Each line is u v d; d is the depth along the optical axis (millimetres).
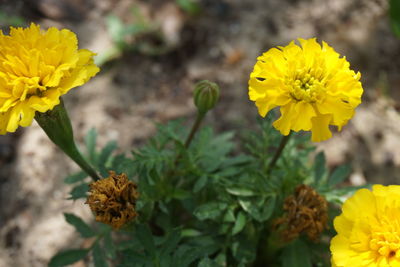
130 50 619
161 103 597
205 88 458
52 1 628
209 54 622
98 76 605
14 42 408
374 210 409
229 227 476
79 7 637
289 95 413
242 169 484
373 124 588
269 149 560
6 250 525
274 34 632
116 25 618
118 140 577
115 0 649
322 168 488
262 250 490
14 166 558
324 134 412
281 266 492
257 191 469
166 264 435
